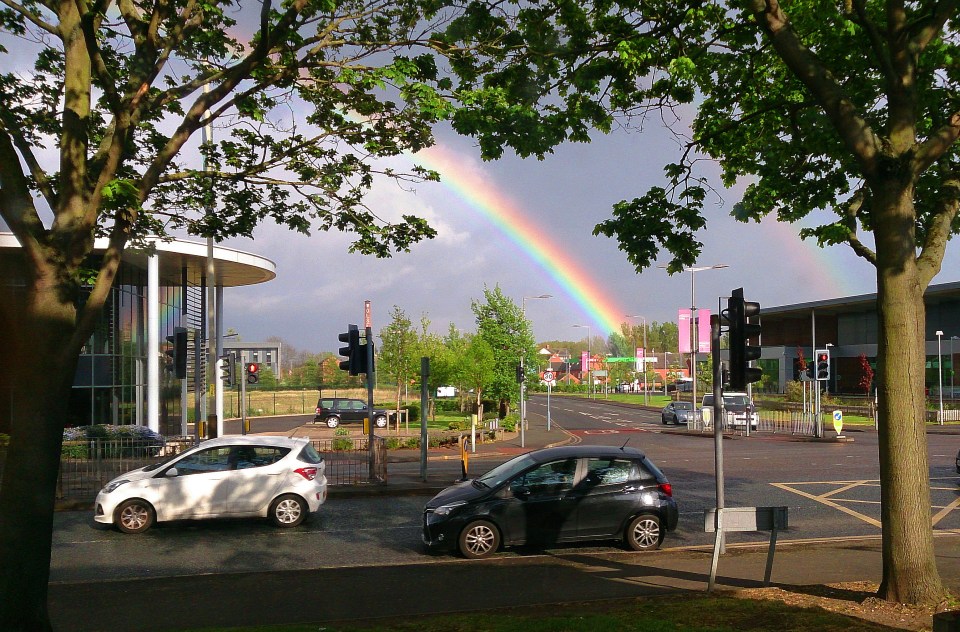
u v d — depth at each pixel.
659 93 10.25
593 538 11.05
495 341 44.47
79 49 6.71
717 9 10.14
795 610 7.16
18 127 7.88
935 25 7.60
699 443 31.11
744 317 9.73
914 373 7.25
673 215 10.38
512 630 6.70
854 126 7.43
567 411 64.56
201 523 13.69
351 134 9.45
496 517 10.87
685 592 8.34
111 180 6.72
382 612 7.94
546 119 9.48
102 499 12.80
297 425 43.81
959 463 17.95
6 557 5.91
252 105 9.27
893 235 7.26
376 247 9.99
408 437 32.44
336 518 14.15
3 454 19.03
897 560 7.25
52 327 6.20
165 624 7.62
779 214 11.92
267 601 8.45
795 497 15.84
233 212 9.80
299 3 7.65
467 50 9.06
